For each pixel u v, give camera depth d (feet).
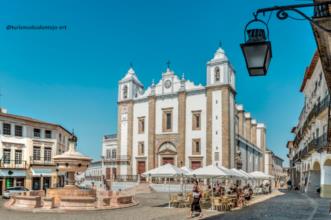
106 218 62.90
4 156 153.89
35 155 167.94
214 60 183.11
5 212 70.44
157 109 197.06
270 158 311.88
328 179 118.21
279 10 18.99
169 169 91.97
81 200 74.38
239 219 63.16
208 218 65.21
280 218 64.34
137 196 128.26
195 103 186.70
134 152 200.85
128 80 208.33
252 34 19.93
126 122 206.08
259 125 296.71
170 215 68.74
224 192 102.06
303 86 169.99
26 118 165.78
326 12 24.73
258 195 143.54
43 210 70.79
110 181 186.80
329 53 34.37
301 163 197.57
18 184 158.40
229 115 179.63
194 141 184.03
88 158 89.25
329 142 98.94
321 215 69.00
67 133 205.46
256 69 19.57
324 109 105.70
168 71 197.36
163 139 192.34
